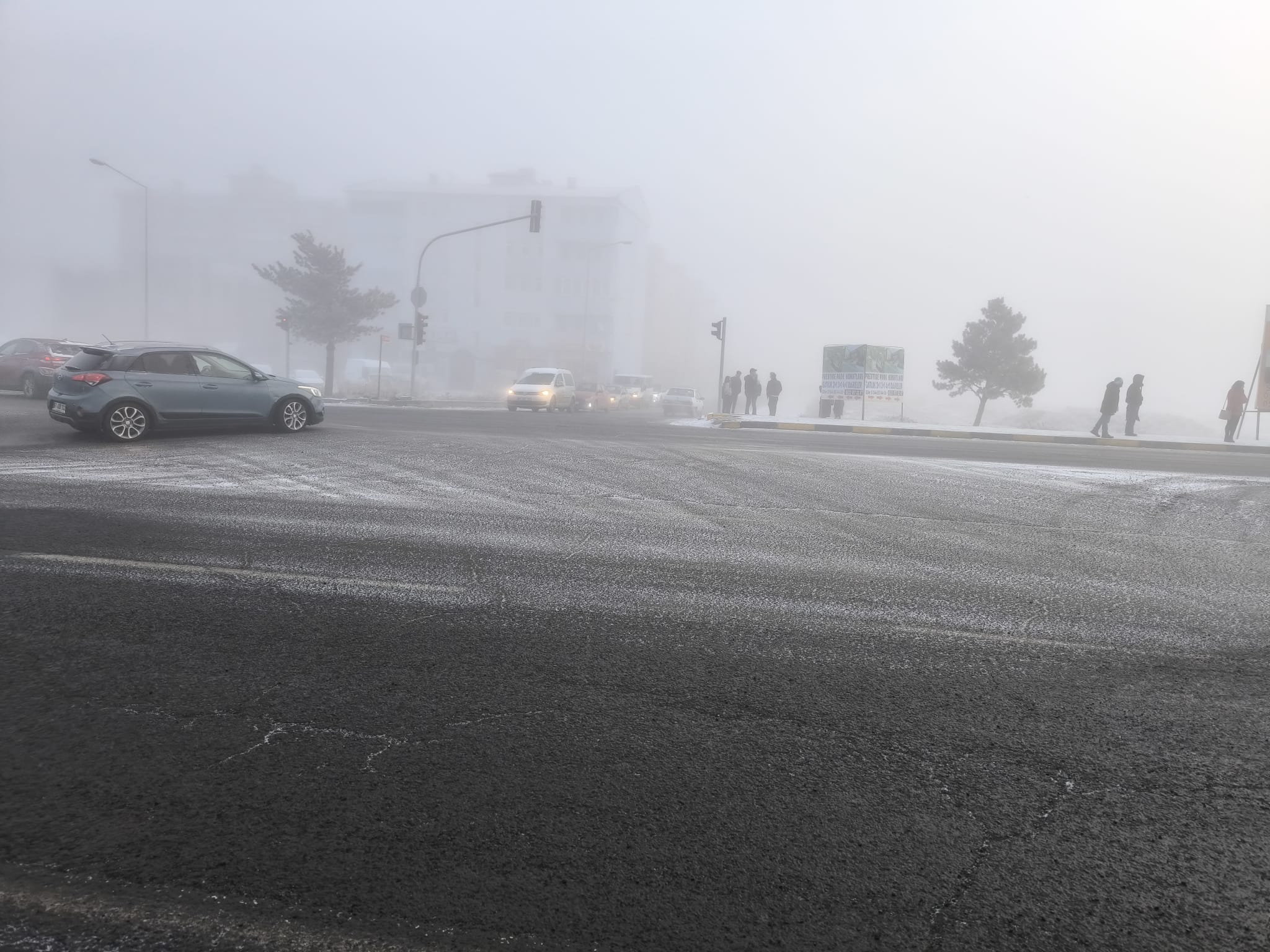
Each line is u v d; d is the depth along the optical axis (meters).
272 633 4.31
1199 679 4.11
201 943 2.02
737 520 8.38
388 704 3.46
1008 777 3.00
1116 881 2.40
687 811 2.70
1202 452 21.53
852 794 2.84
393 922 2.12
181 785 2.76
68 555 5.78
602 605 5.05
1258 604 5.71
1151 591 5.99
